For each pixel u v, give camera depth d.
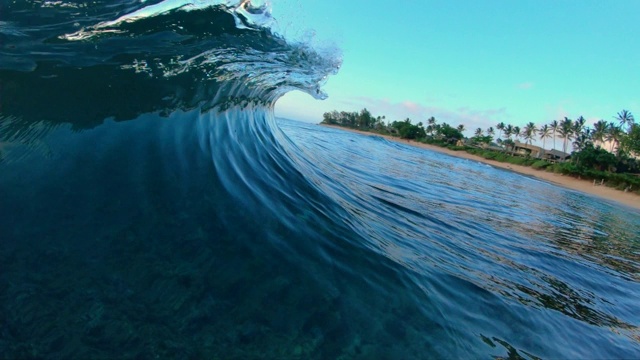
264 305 2.25
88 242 2.22
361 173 9.59
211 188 3.11
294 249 2.86
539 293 4.06
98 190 2.57
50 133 2.82
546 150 88.19
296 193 3.91
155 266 2.23
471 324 2.84
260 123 5.87
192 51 3.87
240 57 4.44
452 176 19.31
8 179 2.42
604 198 39.06
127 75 3.45
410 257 3.61
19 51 3.07
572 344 3.07
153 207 2.63
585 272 5.79
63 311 1.83
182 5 3.63
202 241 2.54
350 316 2.39
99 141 2.95
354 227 3.73
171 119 3.58
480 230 6.63
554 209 16.11
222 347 1.92
